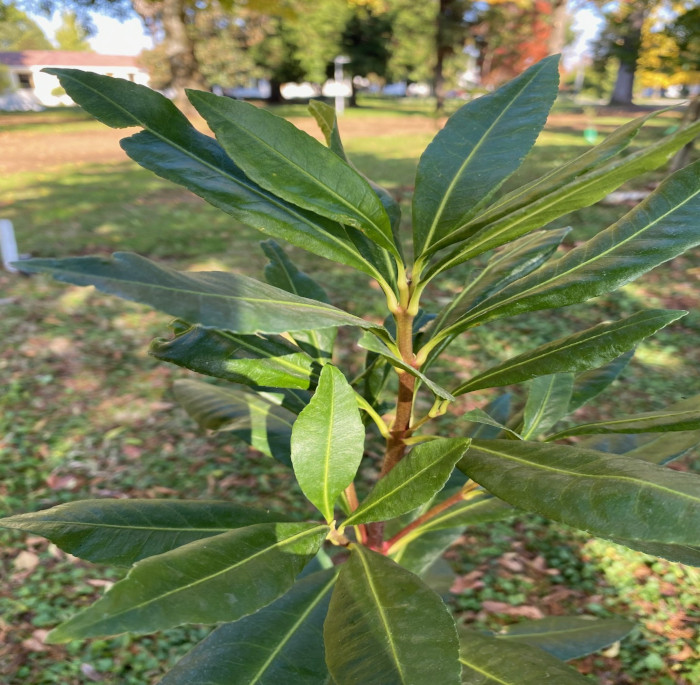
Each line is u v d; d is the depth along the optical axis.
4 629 0.91
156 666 0.86
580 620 0.53
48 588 0.98
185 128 0.31
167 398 1.52
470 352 1.67
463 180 0.32
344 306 1.95
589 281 0.28
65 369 1.64
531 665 0.27
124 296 0.19
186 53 7.12
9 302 2.05
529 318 1.88
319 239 0.31
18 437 1.35
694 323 1.79
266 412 0.45
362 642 0.23
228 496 1.18
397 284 0.32
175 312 0.20
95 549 0.29
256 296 0.23
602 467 0.23
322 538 0.27
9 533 1.10
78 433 1.37
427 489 0.26
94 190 4.11
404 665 0.22
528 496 0.24
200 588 0.22
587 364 0.29
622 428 0.30
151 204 3.64
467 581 1.00
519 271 0.36
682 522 0.20
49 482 1.22
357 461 0.27
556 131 6.25
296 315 0.23
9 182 4.45
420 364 0.33
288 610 0.30
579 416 1.39
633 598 0.98
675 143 0.21
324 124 0.37
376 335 0.30
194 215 3.31
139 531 0.30
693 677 0.84
